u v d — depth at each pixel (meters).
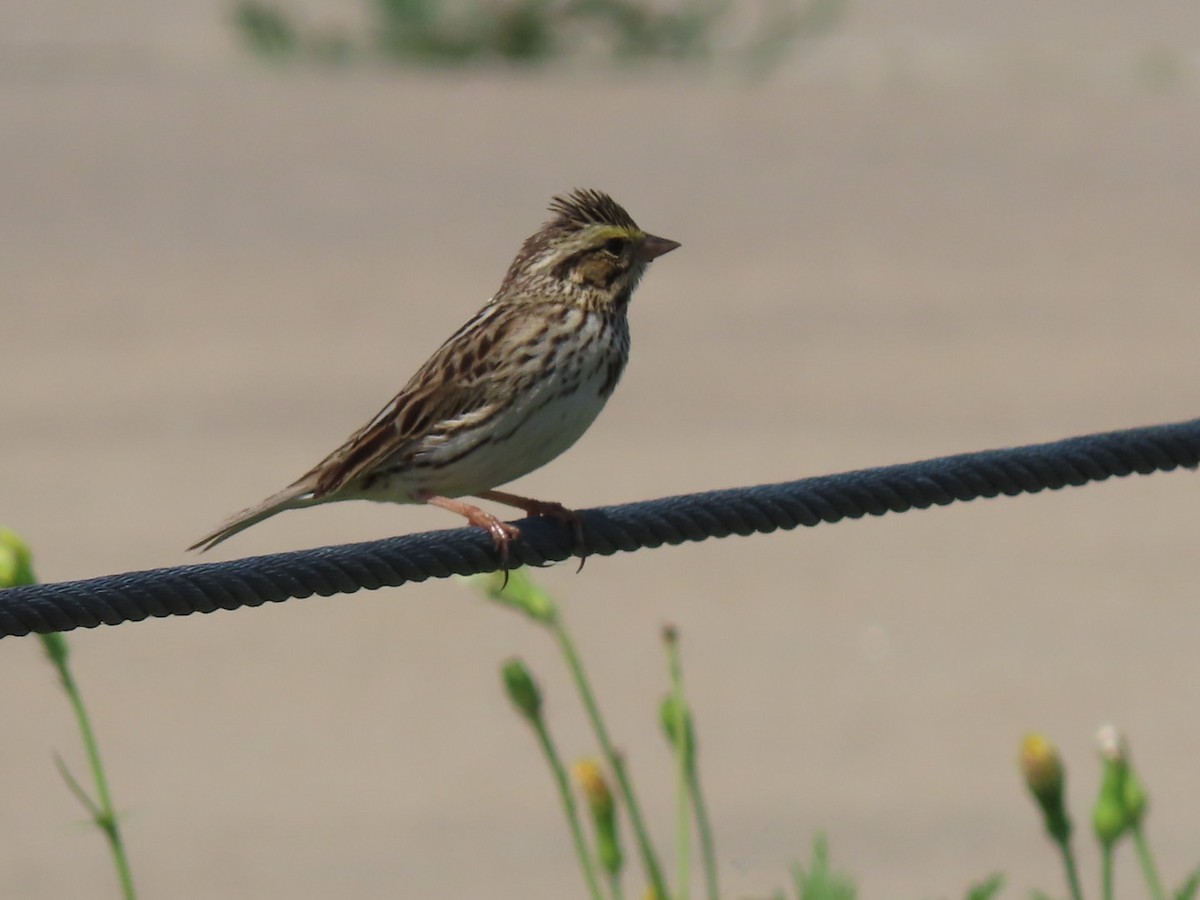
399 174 27.78
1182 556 14.55
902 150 28.94
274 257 23.48
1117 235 23.94
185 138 29.95
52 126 30.59
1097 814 6.06
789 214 25.47
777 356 19.62
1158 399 17.78
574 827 6.25
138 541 14.87
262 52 38.84
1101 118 30.66
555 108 33.06
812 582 14.38
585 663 13.02
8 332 20.55
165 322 20.88
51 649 5.98
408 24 39.84
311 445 16.92
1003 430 17.06
